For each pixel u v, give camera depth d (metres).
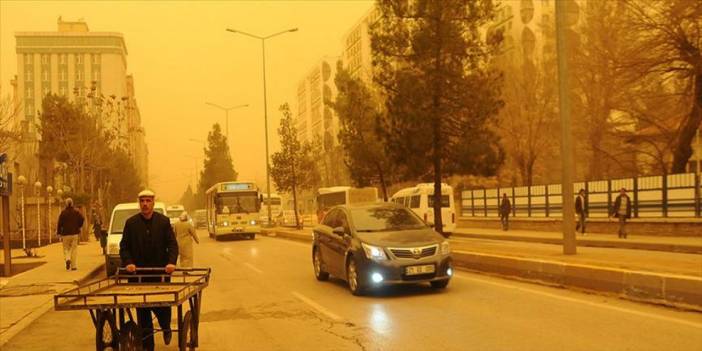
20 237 34.78
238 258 23.27
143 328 7.36
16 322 10.83
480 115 23.78
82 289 6.86
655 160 35.53
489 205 40.00
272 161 51.00
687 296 9.45
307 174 51.94
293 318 10.20
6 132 22.41
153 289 6.88
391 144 24.61
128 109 62.50
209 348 8.20
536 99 41.00
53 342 9.20
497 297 11.25
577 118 35.19
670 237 25.03
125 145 62.69
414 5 23.67
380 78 24.59
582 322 8.77
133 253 7.61
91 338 9.48
